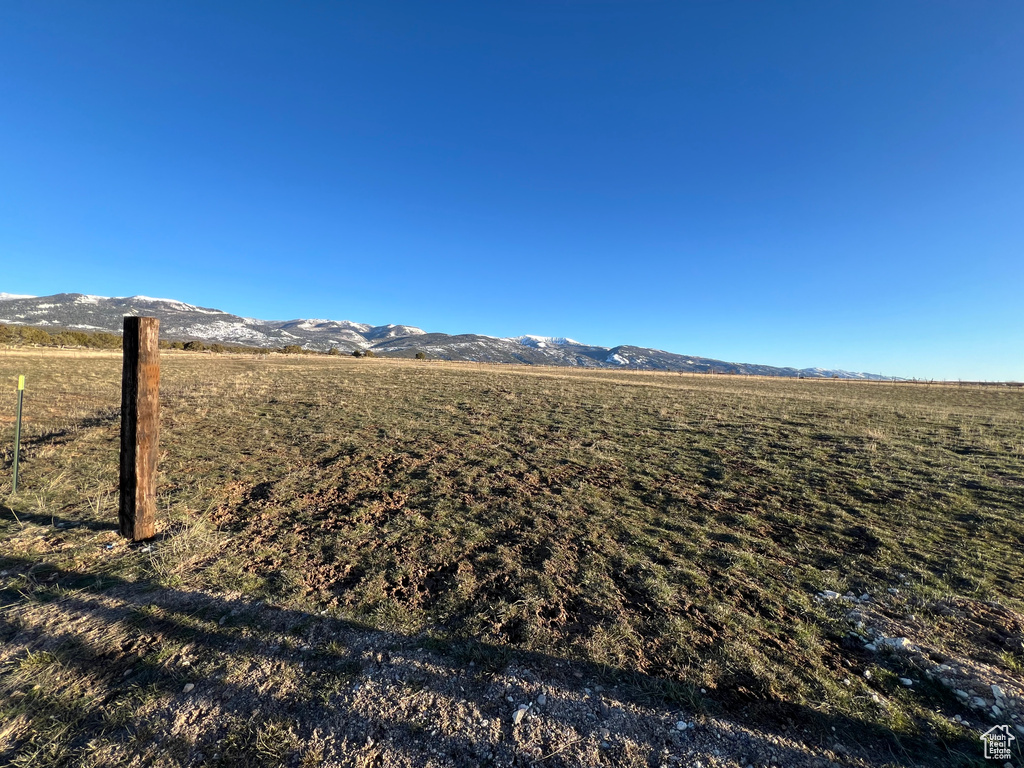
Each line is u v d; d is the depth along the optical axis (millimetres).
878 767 2543
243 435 10664
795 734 2762
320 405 15195
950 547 5488
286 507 6402
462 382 25125
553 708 2945
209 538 5316
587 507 6664
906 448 10680
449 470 8352
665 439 11430
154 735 2764
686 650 3494
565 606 4098
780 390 28953
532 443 10695
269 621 3811
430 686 3121
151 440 5273
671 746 2682
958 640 3666
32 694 3027
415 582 4473
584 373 45969
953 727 2803
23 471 7641
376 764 2582
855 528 6090
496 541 5441
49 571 4527
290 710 2930
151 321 5160
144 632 3648
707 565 4949
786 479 8195
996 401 25062
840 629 3832
